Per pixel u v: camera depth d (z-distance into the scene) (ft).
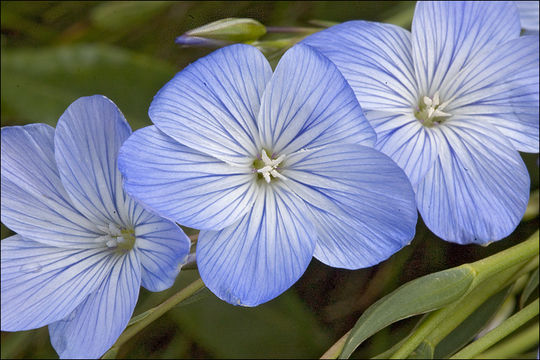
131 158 0.51
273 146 0.54
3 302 0.53
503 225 0.56
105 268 0.54
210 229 0.52
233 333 0.62
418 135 0.56
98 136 0.53
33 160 0.54
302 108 0.53
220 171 0.53
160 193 0.51
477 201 0.56
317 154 0.53
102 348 0.52
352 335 0.55
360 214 0.53
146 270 0.52
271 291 0.52
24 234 0.54
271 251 0.53
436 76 0.57
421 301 0.55
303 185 0.54
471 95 0.58
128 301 0.52
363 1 0.66
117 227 0.55
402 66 0.57
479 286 0.59
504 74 0.57
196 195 0.52
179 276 0.59
